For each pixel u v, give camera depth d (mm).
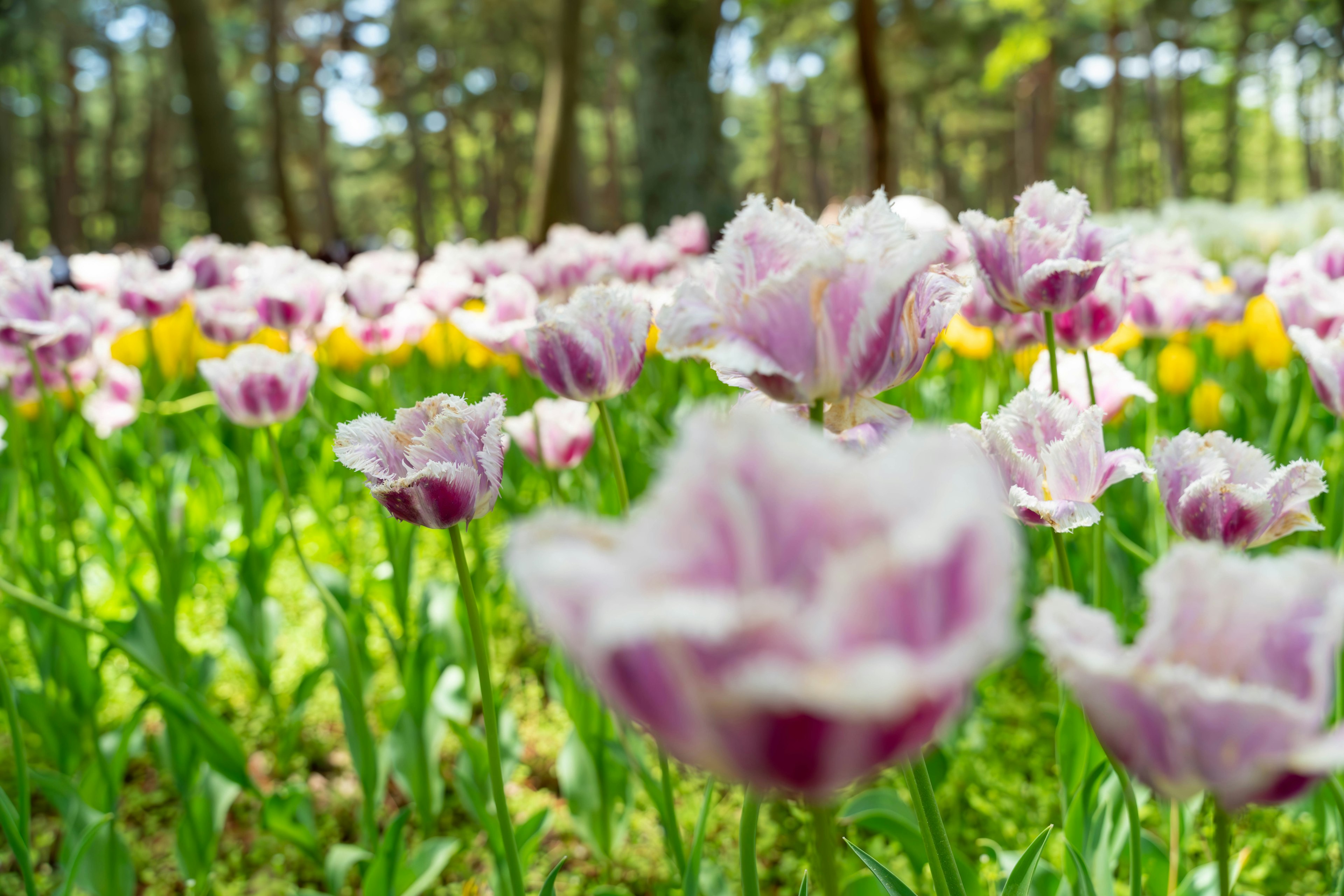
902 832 832
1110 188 13562
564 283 1542
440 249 1791
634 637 294
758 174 25094
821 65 19016
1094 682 370
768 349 504
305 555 1571
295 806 941
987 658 290
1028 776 1038
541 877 988
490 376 1885
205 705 965
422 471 622
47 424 1074
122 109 17344
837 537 291
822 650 274
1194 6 14750
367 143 20250
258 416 912
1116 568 1106
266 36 12539
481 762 919
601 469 1243
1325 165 19078
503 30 15711
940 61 15875
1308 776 347
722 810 1021
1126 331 1187
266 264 1402
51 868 1012
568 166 5594
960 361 1612
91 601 1515
